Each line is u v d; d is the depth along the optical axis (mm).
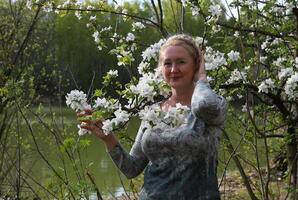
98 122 3189
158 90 3258
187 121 2859
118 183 9000
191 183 2838
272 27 5762
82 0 5555
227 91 5230
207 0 4805
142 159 3205
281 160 7109
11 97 6617
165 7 6426
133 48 5395
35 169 7664
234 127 6207
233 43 5496
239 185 8695
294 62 5168
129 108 3311
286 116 5559
